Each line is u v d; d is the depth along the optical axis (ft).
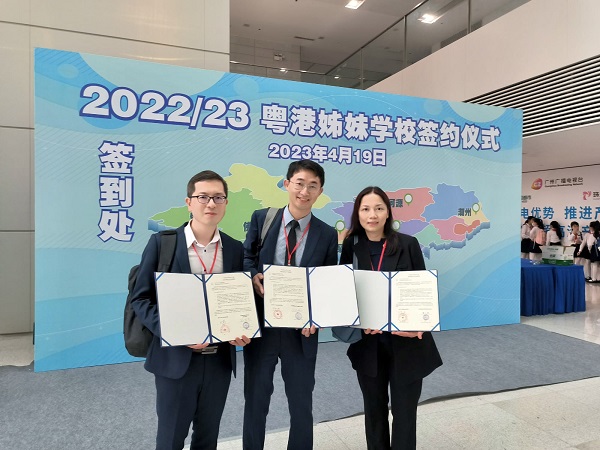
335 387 9.64
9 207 13.76
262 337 5.67
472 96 22.75
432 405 8.86
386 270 5.63
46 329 10.47
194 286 4.72
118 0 14.46
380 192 5.69
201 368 4.94
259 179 12.20
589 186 28.22
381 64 29.35
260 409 5.75
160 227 11.32
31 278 14.06
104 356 10.96
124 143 10.95
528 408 8.75
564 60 18.01
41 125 10.30
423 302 5.31
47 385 9.61
